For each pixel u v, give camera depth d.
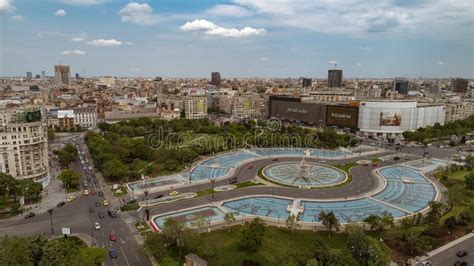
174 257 146.38
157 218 192.25
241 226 181.12
